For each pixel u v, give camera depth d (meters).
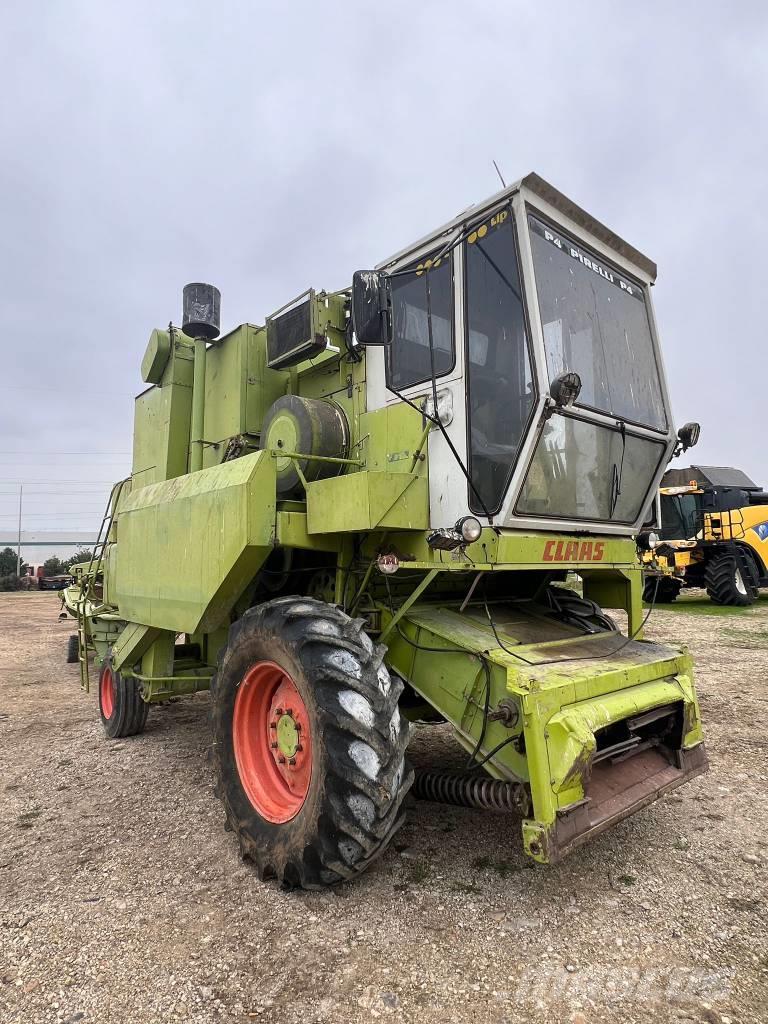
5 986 2.16
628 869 2.92
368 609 3.43
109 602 5.55
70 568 9.34
